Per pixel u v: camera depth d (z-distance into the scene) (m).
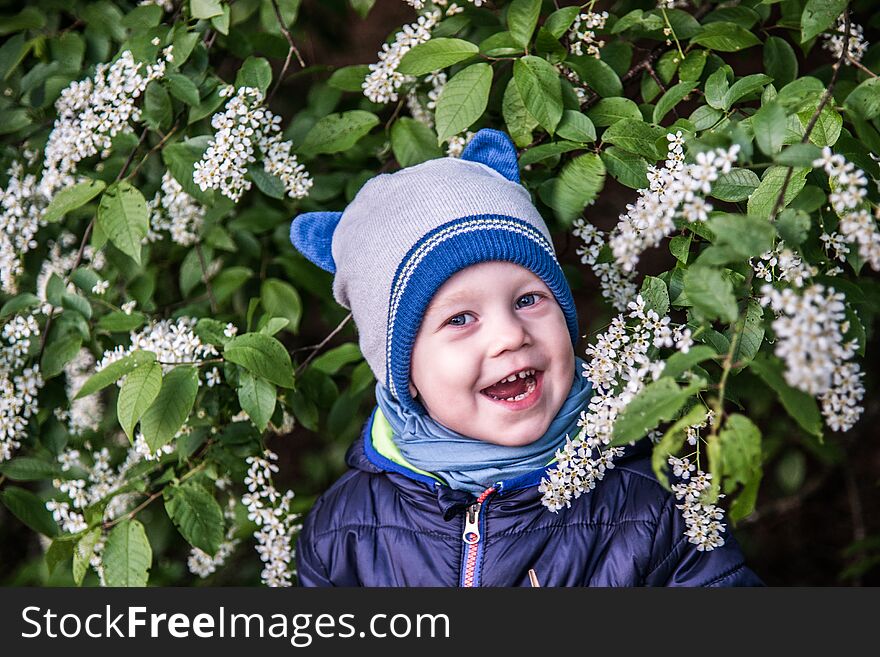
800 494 2.94
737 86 1.54
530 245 1.49
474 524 1.56
